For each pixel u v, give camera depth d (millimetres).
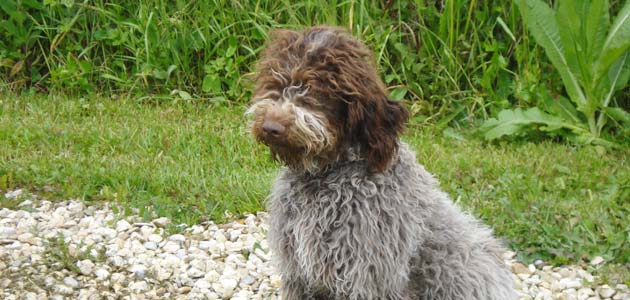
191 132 4059
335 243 2768
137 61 4594
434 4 4594
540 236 3432
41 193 3631
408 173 2820
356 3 4504
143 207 3533
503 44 4551
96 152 3871
